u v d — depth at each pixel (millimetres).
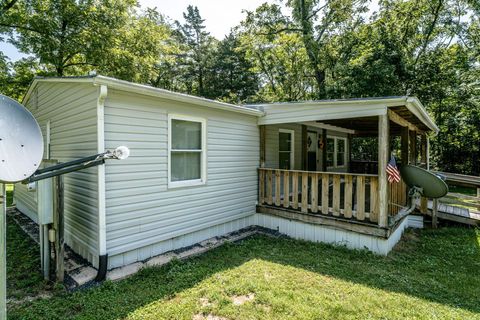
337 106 5172
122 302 2982
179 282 3479
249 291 3275
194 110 4922
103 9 11625
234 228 6016
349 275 3805
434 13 15359
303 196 5738
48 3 10516
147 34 13930
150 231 4305
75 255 4312
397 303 3035
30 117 1947
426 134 9688
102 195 3656
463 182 7879
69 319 2668
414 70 13703
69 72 12352
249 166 6332
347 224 5074
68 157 4551
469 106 14969
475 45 15828
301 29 16281
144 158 4164
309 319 2703
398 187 6266
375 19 15625
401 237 6012
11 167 1807
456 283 3682
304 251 4820
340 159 11914
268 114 6309
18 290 3273
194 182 5016
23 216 7031
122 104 3848
